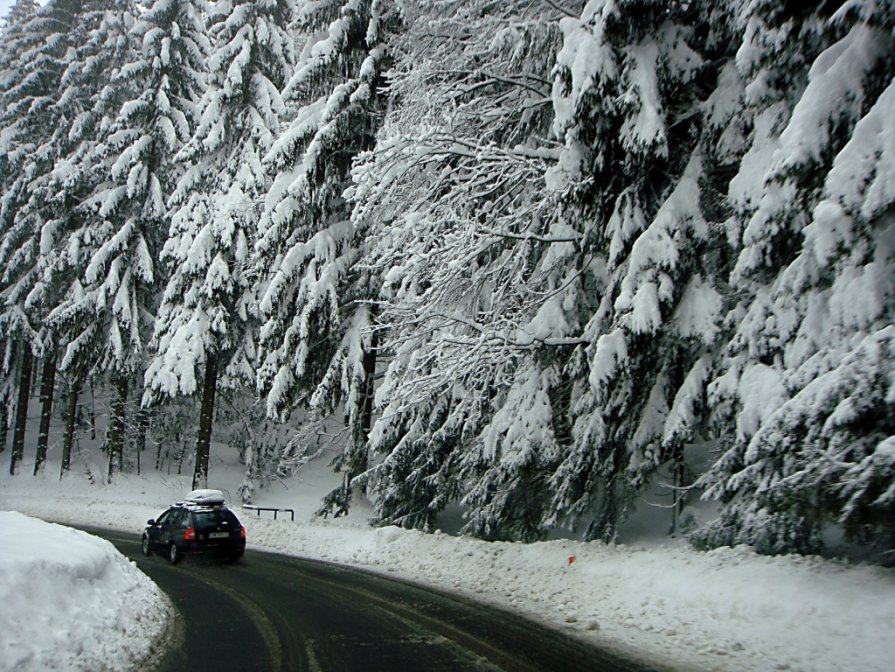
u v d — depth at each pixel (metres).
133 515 25.86
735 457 10.77
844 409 7.84
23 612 6.52
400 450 18.64
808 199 9.28
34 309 33.44
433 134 15.41
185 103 31.09
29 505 28.89
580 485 14.30
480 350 14.52
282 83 29.05
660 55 11.71
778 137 10.23
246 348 28.55
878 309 8.27
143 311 32.31
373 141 22.34
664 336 12.42
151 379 27.45
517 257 15.04
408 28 19.89
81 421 38.56
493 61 16.39
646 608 10.00
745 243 9.80
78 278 31.95
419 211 16.62
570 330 14.54
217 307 27.09
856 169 8.13
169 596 11.51
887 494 7.43
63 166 32.00
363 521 22.72
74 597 7.62
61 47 36.16
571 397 14.52
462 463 16.86
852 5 8.56
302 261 22.47
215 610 10.38
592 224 13.66
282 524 21.56
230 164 27.28
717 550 11.08
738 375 10.73
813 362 8.89
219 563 16.02
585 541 14.27
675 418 11.79
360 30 21.94
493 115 16.19
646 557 12.01
